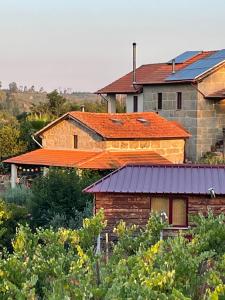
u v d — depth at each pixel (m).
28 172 116.62
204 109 122.31
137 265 29.75
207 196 63.22
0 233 59.62
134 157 103.81
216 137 123.81
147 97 134.75
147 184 64.94
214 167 67.88
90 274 29.14
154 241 43.66
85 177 86.69
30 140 141.00
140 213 64.44
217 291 27.08
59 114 185.38
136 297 25.83
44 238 39.84
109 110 148.75
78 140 109.94
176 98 126.81
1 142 137.38
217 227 41.50
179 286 30.45
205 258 36.81
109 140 104.81
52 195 78.06
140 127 110.31
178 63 137.62
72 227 73.25
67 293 26.80
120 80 149.75
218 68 122.62
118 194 64.44
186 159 122.50
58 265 31.95
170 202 63.91
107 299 26.14
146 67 150.88
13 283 30.89
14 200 89.38
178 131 113.00
